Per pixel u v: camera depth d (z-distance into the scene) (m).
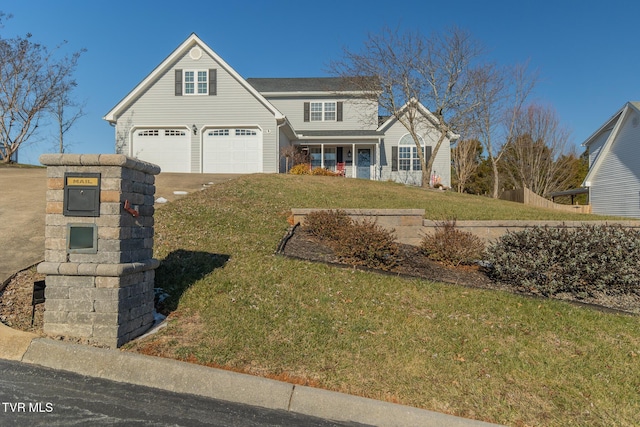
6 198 9.46
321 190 12.70
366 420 3.28
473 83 20.80
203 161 19.56
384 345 4.25
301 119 24.39
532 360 4.19
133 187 4.18
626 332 4.96
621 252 6.35
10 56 24.27
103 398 3.30
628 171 19.94
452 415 3.34
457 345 4.37
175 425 3.00
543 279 6.35
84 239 3.93
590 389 3.79
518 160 34.69
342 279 5.93
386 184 16.34
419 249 8.10
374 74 20.58
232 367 3.72
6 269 5.53
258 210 9.48
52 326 3.96
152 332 4.27
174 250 6.57
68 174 3.95
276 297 5.16
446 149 23.09
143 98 19.62
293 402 3.39
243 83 19.31
